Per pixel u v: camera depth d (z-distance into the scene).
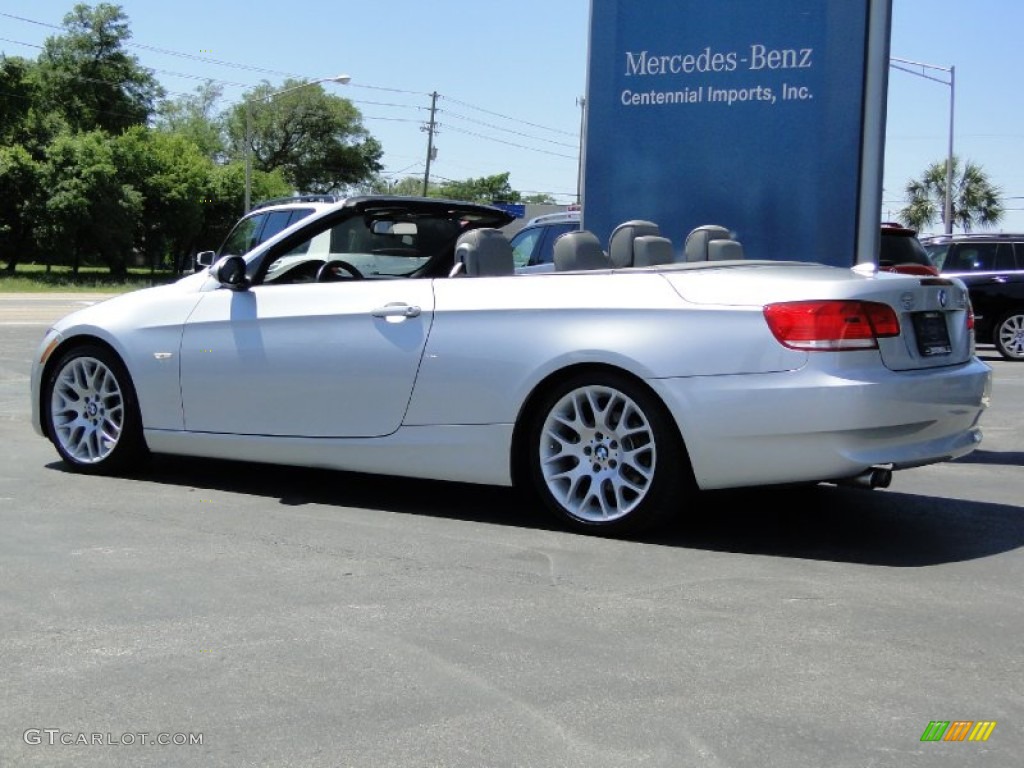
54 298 32.97
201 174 59.69
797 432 4.41
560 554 4.64
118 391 6.22
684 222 7.20
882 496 5.96
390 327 5.33
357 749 2.81
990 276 14.99
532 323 4.96
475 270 5.48
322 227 5.89
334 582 4.22
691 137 7.14
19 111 55.81
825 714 3.01
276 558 4.55
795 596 4.06
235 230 11.28
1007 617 3.83
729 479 4.60
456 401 5.14
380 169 90.38
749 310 4.52
